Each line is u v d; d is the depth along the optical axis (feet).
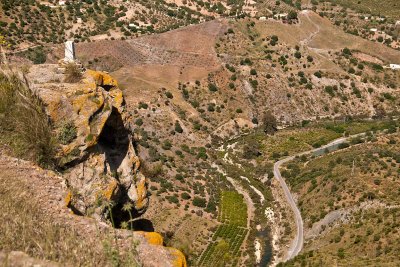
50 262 34.55
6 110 56.59
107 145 70.33
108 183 62.34
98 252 37.91
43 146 56.49
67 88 62.49
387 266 155.02
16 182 47.57
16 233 37.42
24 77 61.16
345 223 205.98
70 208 48.26
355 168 249.55
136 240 38.14
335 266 166.20
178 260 41.65
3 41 81.15
